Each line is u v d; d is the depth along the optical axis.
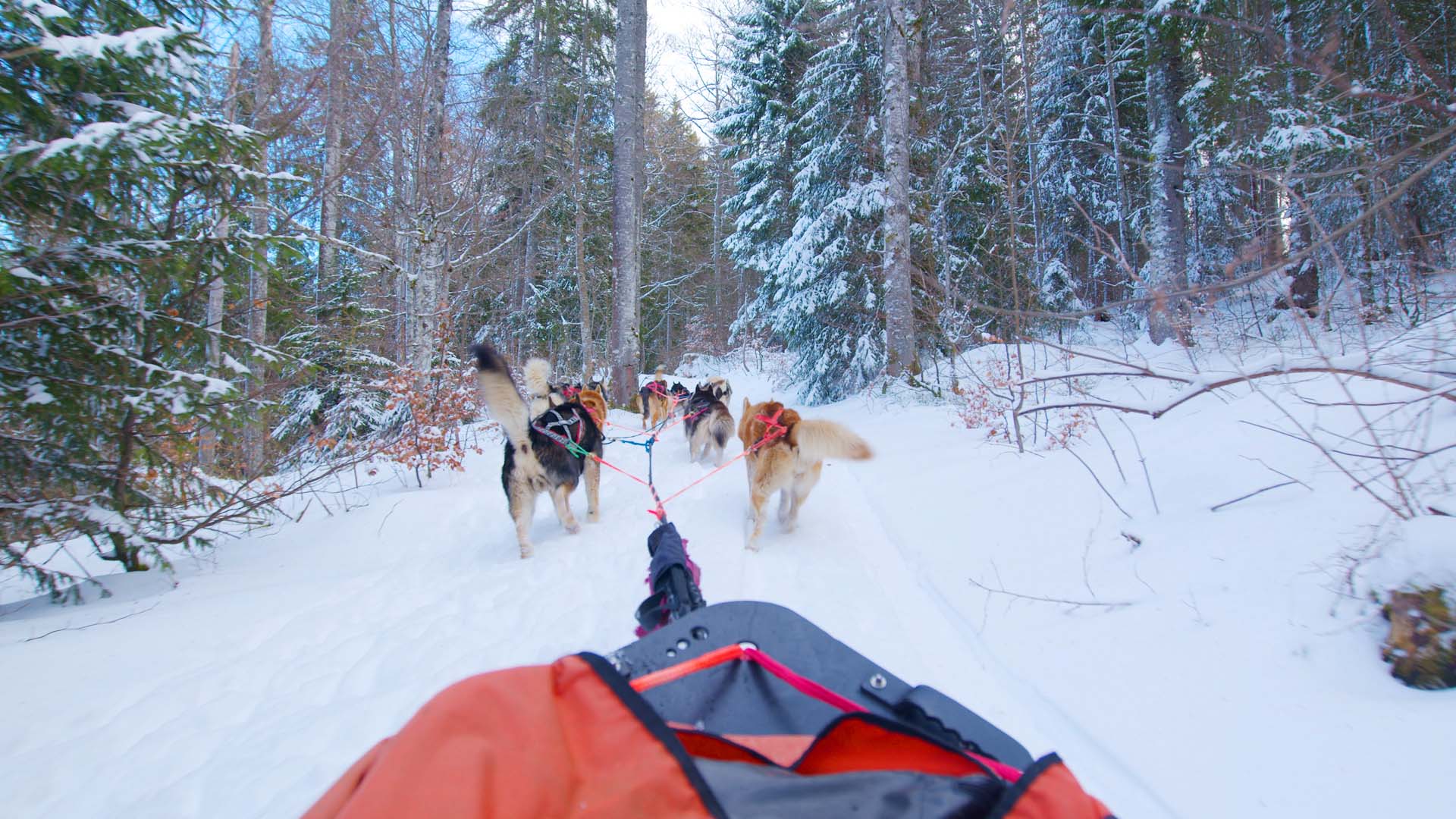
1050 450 7.14
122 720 3.36
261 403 5.88
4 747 3.17
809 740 1.45
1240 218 14.57
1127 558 4.20
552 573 5.46
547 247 26.45
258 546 6.68
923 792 1.10
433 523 7.22
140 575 5.70
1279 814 2.24
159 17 5.48
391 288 15.87
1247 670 2.91
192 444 5.54
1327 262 7.85
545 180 20.17
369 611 4.84
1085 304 18.80
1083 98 20.25
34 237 4.71
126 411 4.98
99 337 4.97
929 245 14.43
